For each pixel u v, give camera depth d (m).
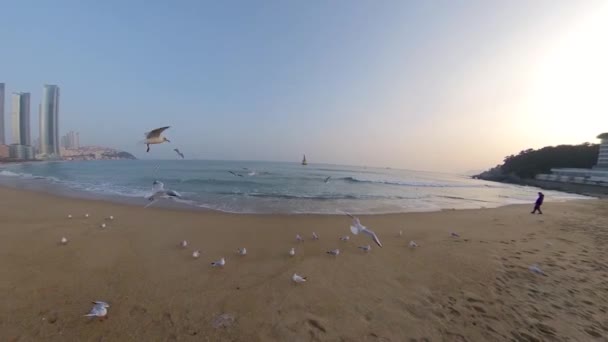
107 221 12.59
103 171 48.03
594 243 11.20
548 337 4.80
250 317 5.32
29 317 5.09
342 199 22.81
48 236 9.98
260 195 22.89
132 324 5.00
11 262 7.50
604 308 5.82
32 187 24.27
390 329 5.00
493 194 36.66
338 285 6.82
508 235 12.34
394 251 9.61
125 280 6.79
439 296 6.30
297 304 5.85
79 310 5.39
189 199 19.80
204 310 5.53
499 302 6.04
